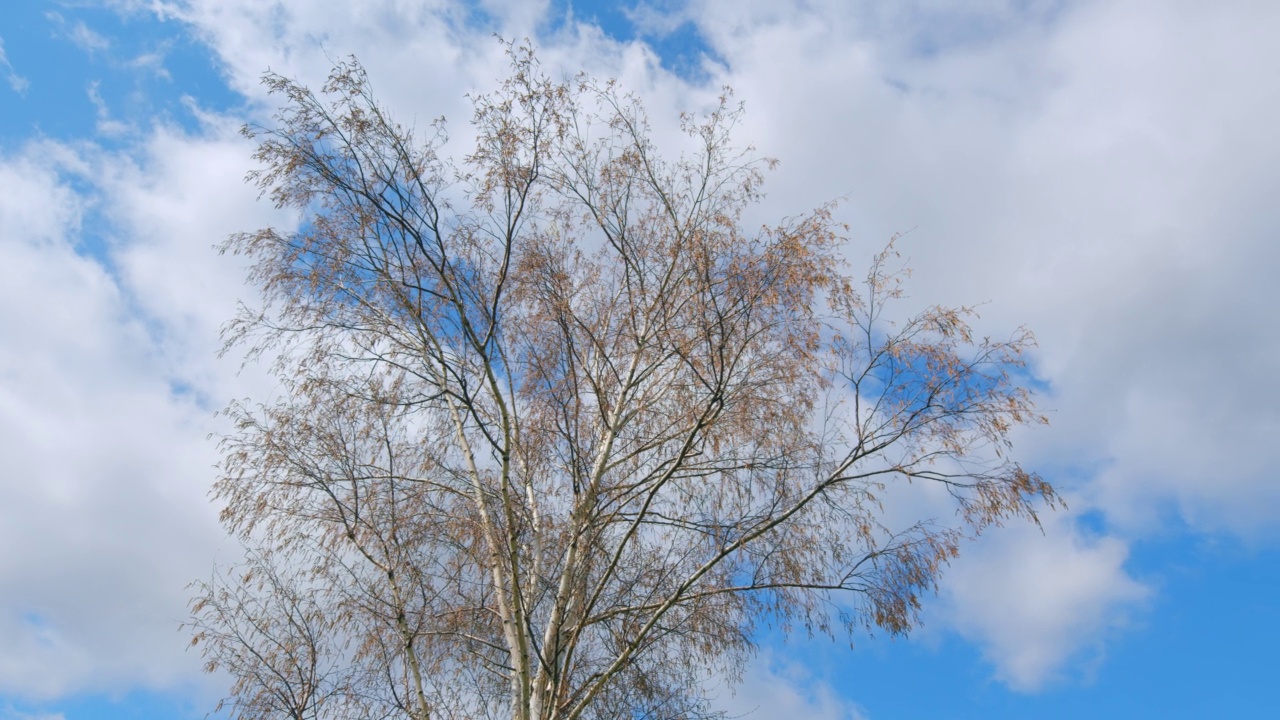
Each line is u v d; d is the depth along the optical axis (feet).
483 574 31.68
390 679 28.17
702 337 31.89
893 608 28.81
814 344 31.42
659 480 29.96
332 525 31.24
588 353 35.68
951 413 28.96
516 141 31.55
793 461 31.55
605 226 35.37
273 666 28.25
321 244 33.14
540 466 33.55
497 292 29.94
